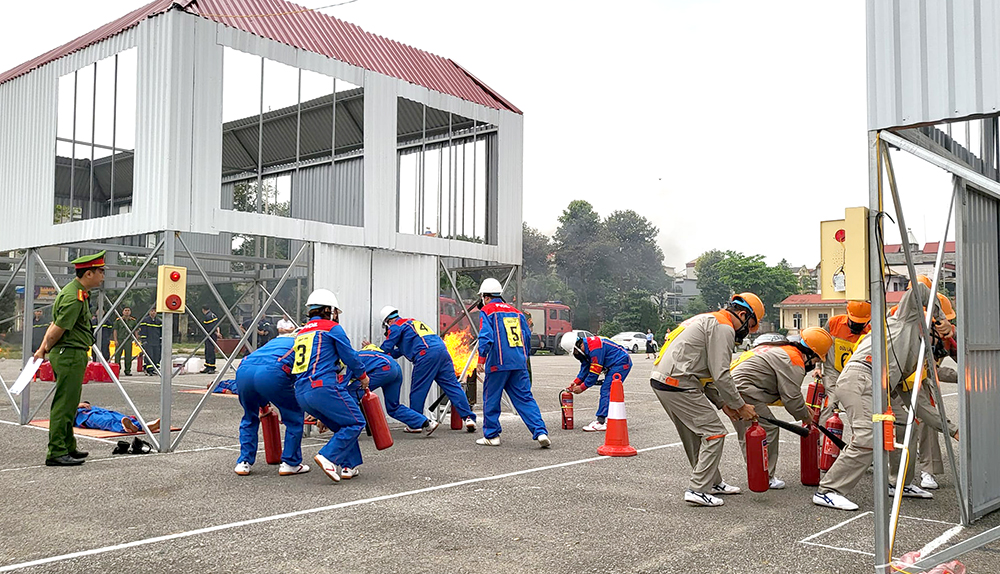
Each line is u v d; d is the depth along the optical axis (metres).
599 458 8.09
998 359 6.09
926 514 5.82
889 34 4.27
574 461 7.91
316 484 6.75
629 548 4.84
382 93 10.67
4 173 11.05
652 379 6.12
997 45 3.90
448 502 6.06
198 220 8.62
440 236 11.93
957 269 5.51
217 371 21.09
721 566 4.48
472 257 12.03
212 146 8.80
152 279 18.56
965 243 5.52
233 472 7.28
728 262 66.06
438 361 9.84
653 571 4.39
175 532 5.17
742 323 6.10
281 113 10.24
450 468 7.50
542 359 35.03
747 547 4.86
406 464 7.73
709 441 5.95
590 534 5.15
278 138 10.69
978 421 5.72
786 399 6.51
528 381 9.03
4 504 5.96
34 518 5.53
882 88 4.27
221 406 13.34
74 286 7.63
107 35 9.36
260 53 9.34
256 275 17.86
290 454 7.19
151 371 19.89
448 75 12.12
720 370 5.85
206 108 8.75
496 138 12.62
